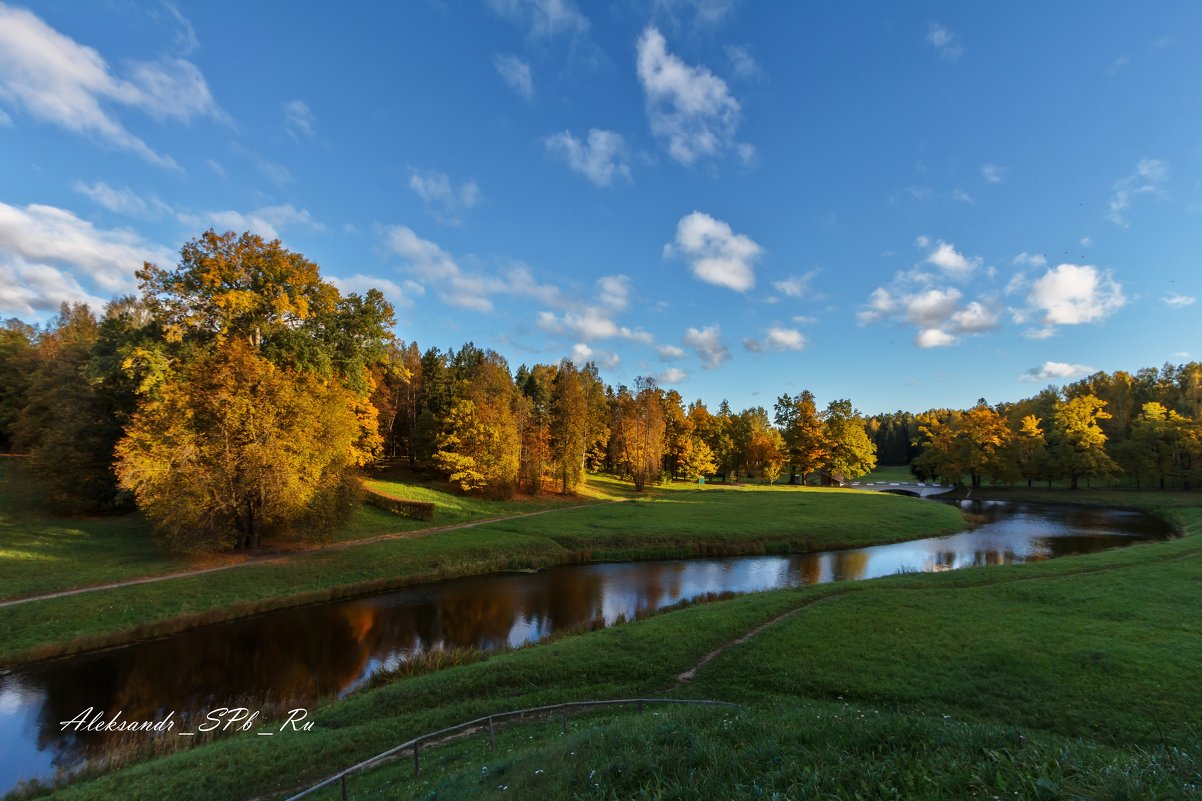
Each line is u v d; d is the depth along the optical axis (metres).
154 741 14.88
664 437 89.19
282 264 37.56
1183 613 20.03
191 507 28.02
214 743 14.32
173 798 11.45
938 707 14.52
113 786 11.88
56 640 21.33
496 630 24.62
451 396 67.50
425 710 15.81
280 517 33.03
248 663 20.92
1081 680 15.14
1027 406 93.88
